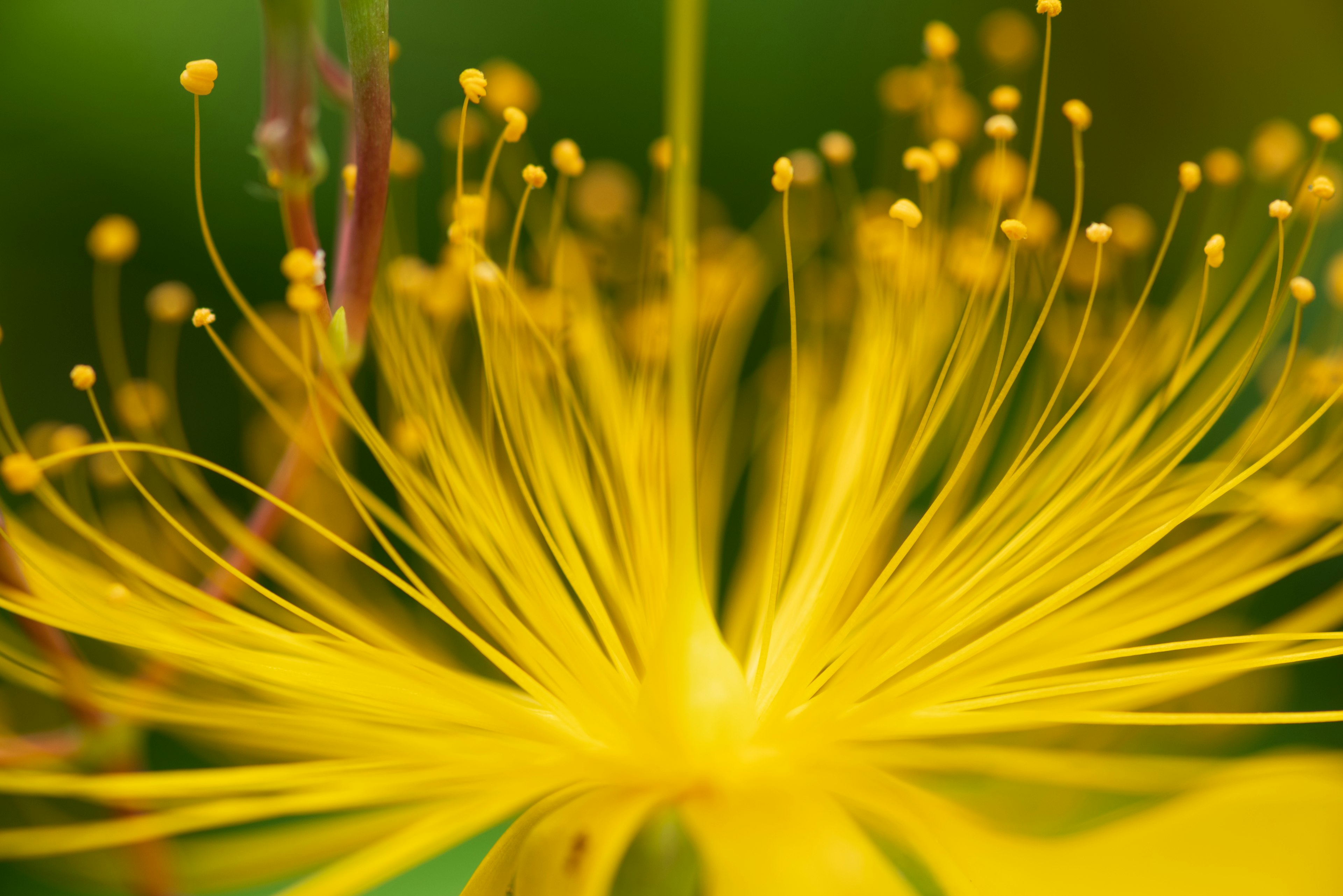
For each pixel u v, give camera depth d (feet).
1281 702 0.48
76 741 0.37
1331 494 0.40
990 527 0.37
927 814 0.35
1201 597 0.37
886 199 0.44
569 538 0.37
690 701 0.35
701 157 0.53
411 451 0.38
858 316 0.41
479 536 0.37
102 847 0.41
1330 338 0.43
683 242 0.34
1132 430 0.37
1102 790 0.43
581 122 0.54
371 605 0.43
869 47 0.54
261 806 0.35
